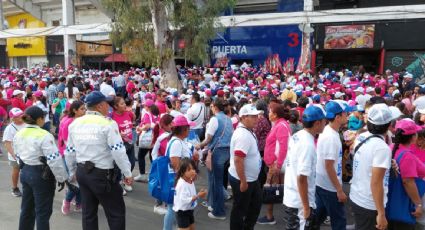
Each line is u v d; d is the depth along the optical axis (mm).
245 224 4645
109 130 4102
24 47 32219
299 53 22000
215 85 13906
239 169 4227
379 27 19922
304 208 3744
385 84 13148
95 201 4266
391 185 3818
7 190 6973
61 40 30203
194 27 16500
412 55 19594
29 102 10258
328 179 4199
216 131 5805
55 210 6074
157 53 16172
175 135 4734
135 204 6410
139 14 16156
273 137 5246
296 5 24891
